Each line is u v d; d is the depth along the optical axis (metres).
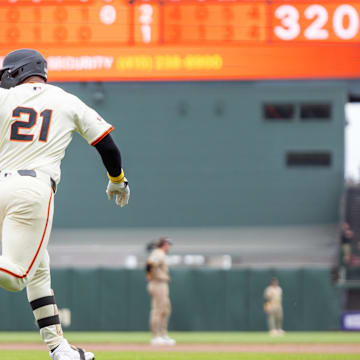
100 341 40.84
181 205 69.25
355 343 37.66
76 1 59.25
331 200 68.25
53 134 11.77
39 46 59.12
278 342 38.91
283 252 67.19
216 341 40.28
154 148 69.44
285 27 59.66
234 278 57.88
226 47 59.62
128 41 59.50
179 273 58.03
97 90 69.38
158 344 36.06
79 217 69.44
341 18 59.28
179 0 59.53
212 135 69.38
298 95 69.00
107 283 58.16
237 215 68.88
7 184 11.31
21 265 11.26
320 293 57.62
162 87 69.75
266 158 68.94
